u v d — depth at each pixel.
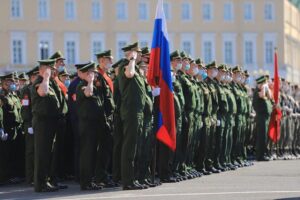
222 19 102.62
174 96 19.91
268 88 29.00
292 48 110.56
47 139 18.27
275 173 22.67
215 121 22.73
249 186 18.67
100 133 18.56
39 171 18.30
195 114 21.16
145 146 18.58
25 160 21.77
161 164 19.81
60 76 22.38
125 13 100.12
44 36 97.50
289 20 109.00
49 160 18.36
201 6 102.06
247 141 28.48
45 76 18.12
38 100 18.16
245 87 26.98
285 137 30.98
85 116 18.12
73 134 21.08
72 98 20.39
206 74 23.19
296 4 114.44
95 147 18.28
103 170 19.05
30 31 97.00
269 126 29.03
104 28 99.19
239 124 25.39
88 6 98.88
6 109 21.50
